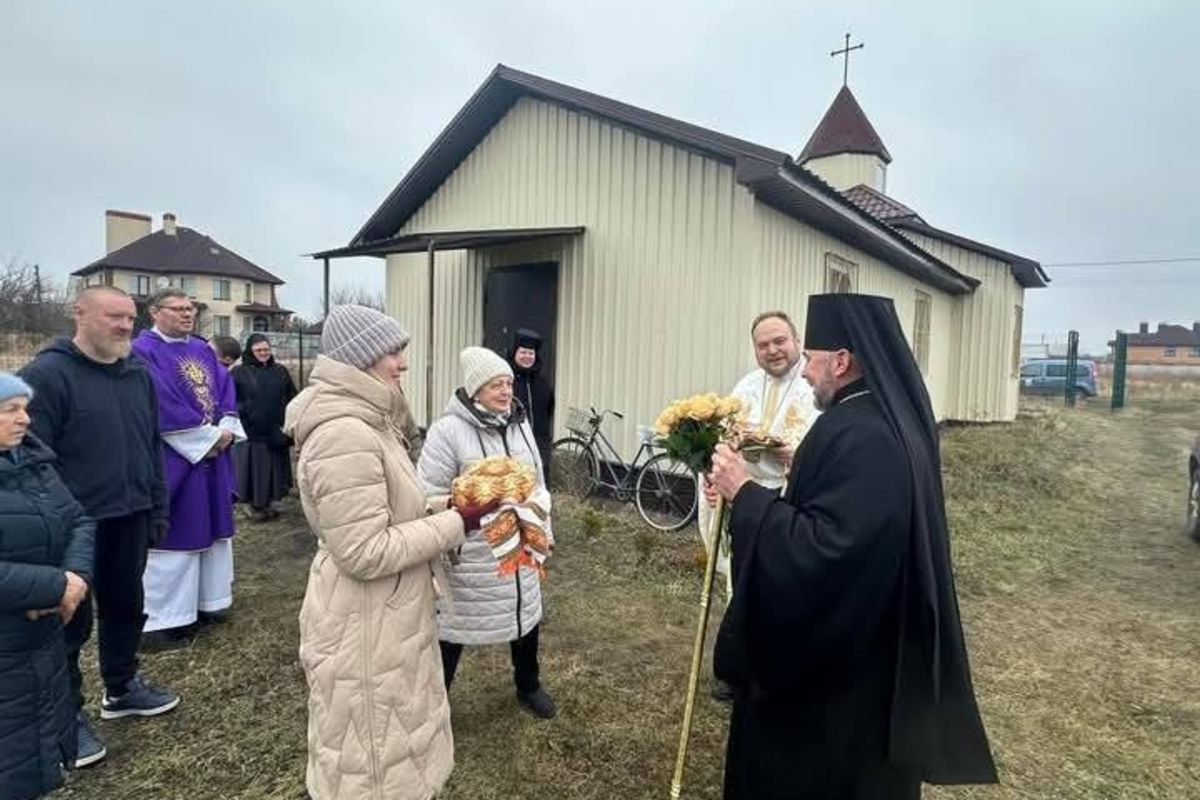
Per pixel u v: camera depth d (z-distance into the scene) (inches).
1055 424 583.8
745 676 77.0
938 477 75.9
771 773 77.1
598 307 297.9
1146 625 175.3
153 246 1814.7
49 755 83.3
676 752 116.6
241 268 1886.1
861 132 732.7
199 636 156.3
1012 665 152.8
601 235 296.7
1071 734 125.9
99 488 112.6
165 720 123.3
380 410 77.5
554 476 300.0
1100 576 214.2
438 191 381.1
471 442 113.4
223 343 282.0
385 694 75.7
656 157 277.7
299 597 180.4
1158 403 866.1
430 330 285.0
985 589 200.4
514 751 115.9
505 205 340.5
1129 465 418.0
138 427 119.3
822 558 68.2
